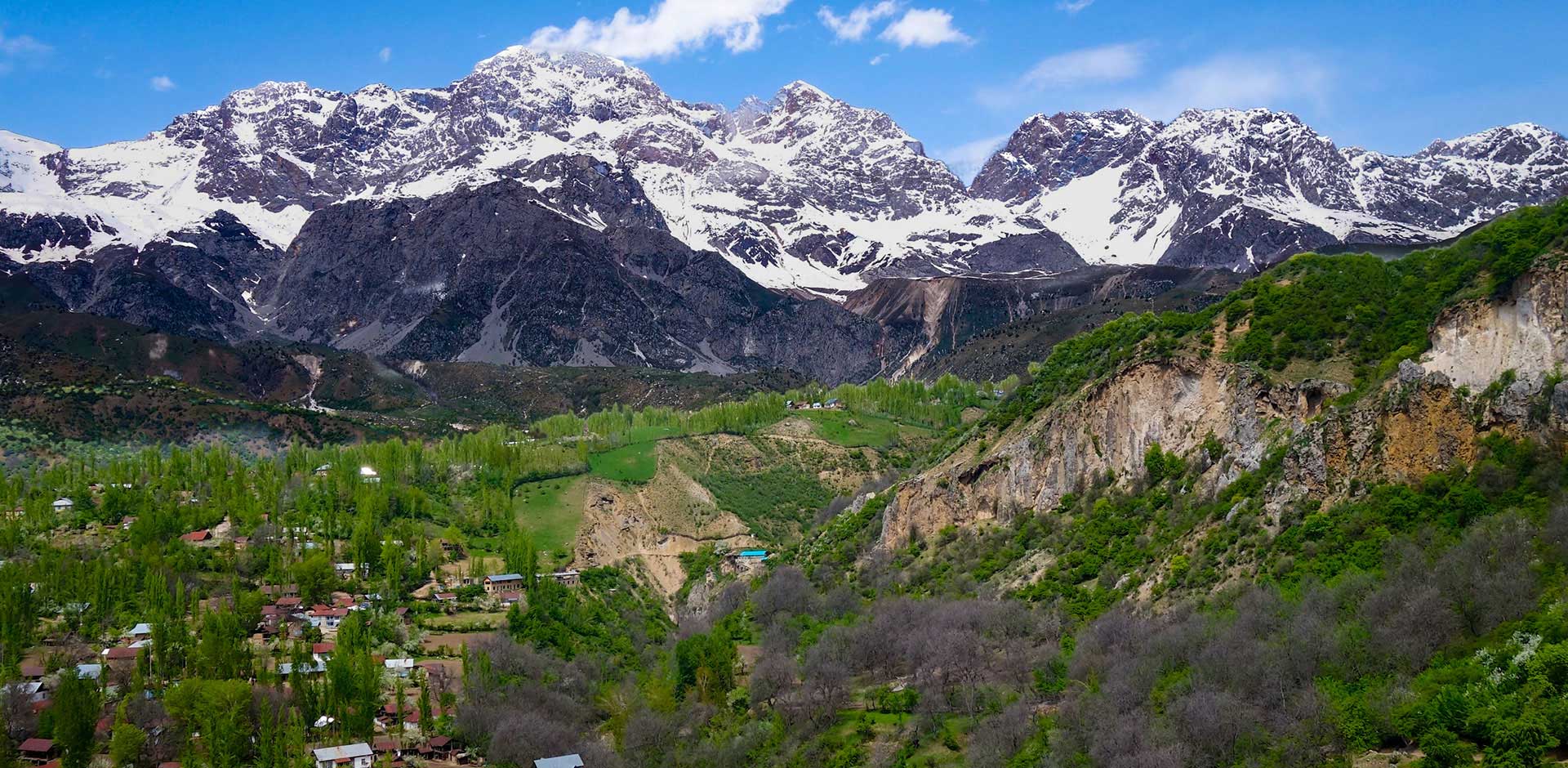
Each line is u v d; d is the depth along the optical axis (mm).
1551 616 155250
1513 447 184375
